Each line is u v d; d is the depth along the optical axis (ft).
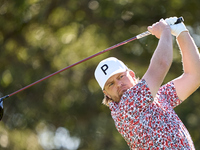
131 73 43.60
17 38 118.32
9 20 115.96
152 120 39.99
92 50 118.21
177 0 113.50
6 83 118.21
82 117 121.90
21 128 118.73
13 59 118.83
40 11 116.57
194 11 115.44
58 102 120.78
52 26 120.06
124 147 117.50
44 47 119.34
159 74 39.37
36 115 119.55
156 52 39.96
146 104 39.42
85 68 119.44
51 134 123.54
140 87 39.42
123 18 116.57
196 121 117.50
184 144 39.65
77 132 121.39
